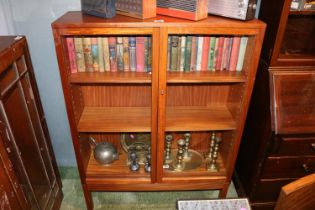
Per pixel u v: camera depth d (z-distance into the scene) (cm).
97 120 145
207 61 130
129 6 114
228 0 112
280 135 131
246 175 165
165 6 117
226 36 125
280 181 150
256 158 149
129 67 130
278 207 73
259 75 140
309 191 73
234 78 126
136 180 156
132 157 162
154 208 168
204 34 118
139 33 112
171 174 158
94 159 167
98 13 116
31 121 134
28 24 146
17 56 116
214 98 160
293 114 128
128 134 175
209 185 161
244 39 125
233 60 130
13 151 112
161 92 126
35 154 141
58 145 189
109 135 176
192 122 145
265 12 131
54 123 180
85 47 123
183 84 154
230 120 148
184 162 170
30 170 136
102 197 175
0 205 96
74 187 182
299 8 119
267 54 131
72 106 130
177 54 126
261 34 114
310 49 143
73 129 136
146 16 113
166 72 121
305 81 128
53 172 162
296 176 148
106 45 124
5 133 104
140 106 160
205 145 184
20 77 121
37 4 141
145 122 145
